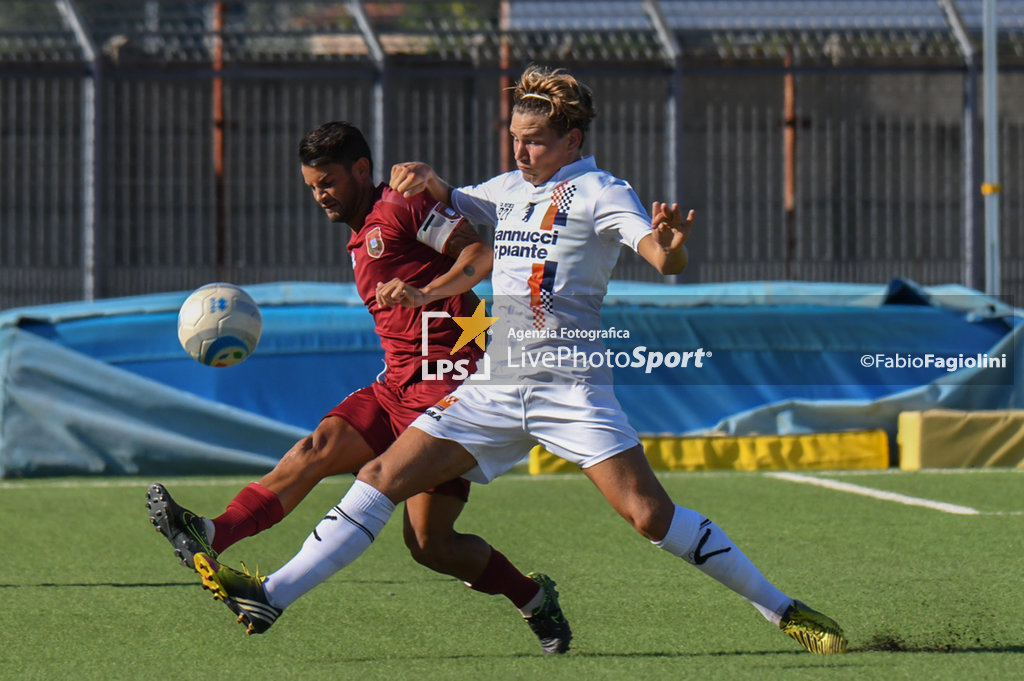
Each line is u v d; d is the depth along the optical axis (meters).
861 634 15.38
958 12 46.56
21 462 32.50
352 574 19.73
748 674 13.45
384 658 14.46
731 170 49.94
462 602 17.67
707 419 35.28
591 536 23.25
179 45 47.69
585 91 13.65
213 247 49.19
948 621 16.11
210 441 33.19
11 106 48.94
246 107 49.28
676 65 46.25
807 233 49.84
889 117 49.94
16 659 14.51
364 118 49.66
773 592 14.13
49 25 47.53
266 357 34.09
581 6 47.16
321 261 49.59
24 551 22.00
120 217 48.69
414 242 15.11
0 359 33.06
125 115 47.91
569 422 13.51
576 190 13.45
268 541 23.33
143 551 21.98
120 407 33.03
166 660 14.41
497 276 13.94
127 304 34.78
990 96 42.31
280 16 48.25
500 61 47.47
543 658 14.40
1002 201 50.16
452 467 13.68
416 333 14.95
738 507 26.58
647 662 14.13
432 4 47.84
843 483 30.53
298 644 15.21
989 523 24.25
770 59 47.78
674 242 12.41
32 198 49.66
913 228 49.94
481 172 48.69
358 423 14.68
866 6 46.94
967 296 37.03
